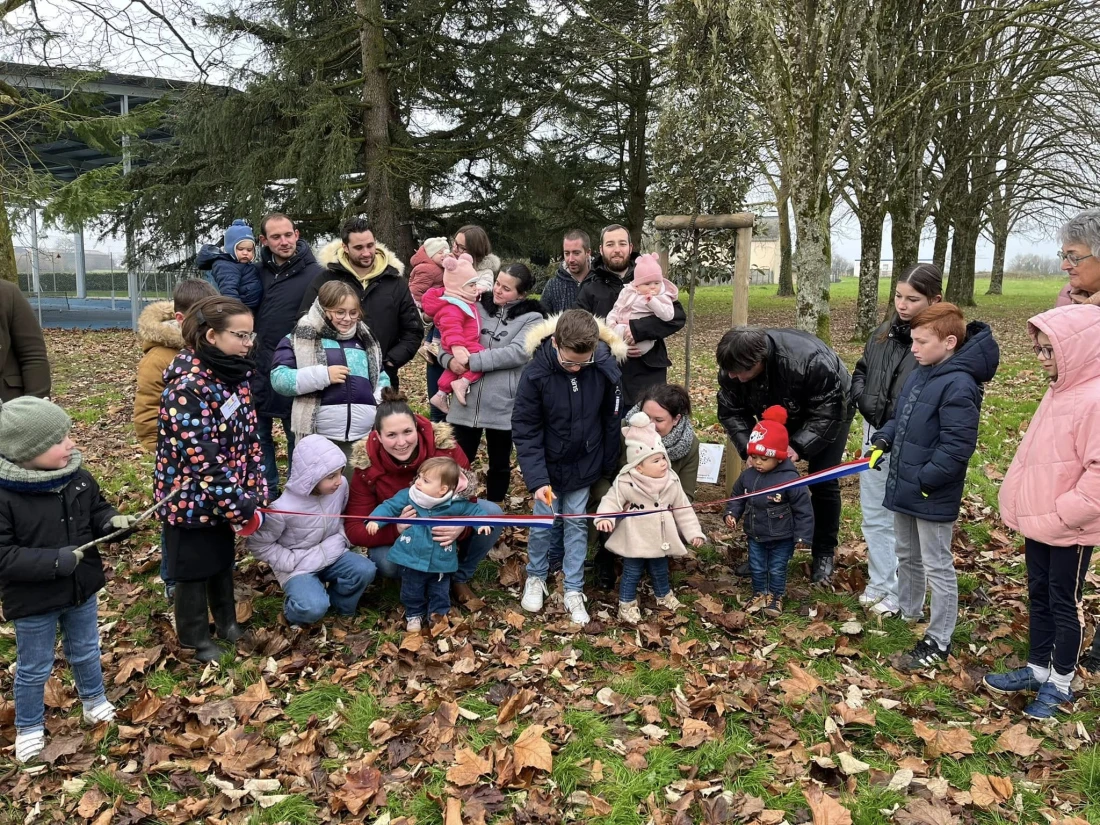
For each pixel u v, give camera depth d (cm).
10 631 389
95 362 1330
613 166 2095
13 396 419
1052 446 314
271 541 387
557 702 337
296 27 1675
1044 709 320
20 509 280
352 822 269
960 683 345
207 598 383
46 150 2648
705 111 702
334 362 430
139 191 1678
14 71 1338
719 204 705
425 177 1695
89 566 300
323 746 307
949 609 361
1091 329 306
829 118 820
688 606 422
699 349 1598
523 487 595
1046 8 1104
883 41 1252
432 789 282
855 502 580
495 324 495
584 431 404
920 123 1534
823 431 408
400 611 415
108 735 316
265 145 1608
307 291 483
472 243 529
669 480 402
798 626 399
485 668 364
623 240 495
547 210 1984
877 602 414
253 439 367
